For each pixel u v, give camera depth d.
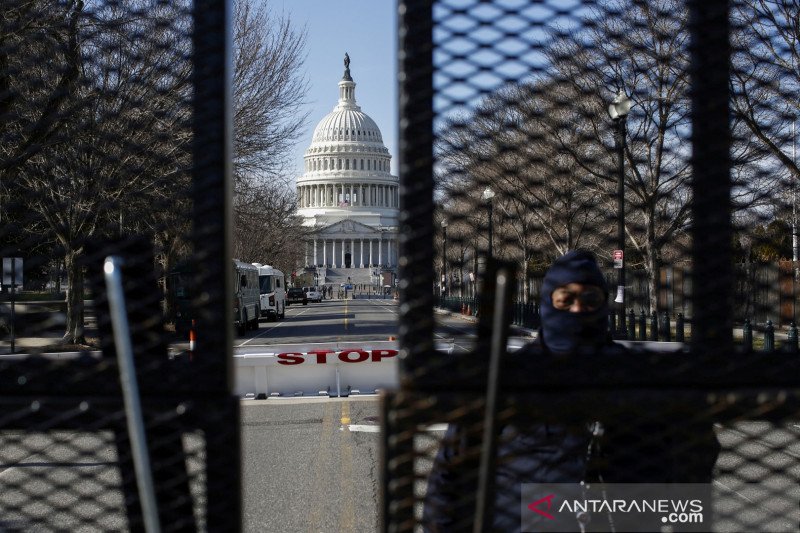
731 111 1.77
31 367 1.62
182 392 1.59
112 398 1.61
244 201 30.91
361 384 15.19
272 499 7.70
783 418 1.57
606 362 1.59
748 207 1.80
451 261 1.74
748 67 1.77
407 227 1.56
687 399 1.55
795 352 1.61
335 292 123.00
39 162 1.82
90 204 1.81
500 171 1.74
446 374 1.54
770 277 1.72
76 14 1.85
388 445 1.55
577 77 1.72
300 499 7.66
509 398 1.54
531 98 1.70
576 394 1.55
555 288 2.28
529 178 1.79
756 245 1.82
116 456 1.76
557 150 1.77
